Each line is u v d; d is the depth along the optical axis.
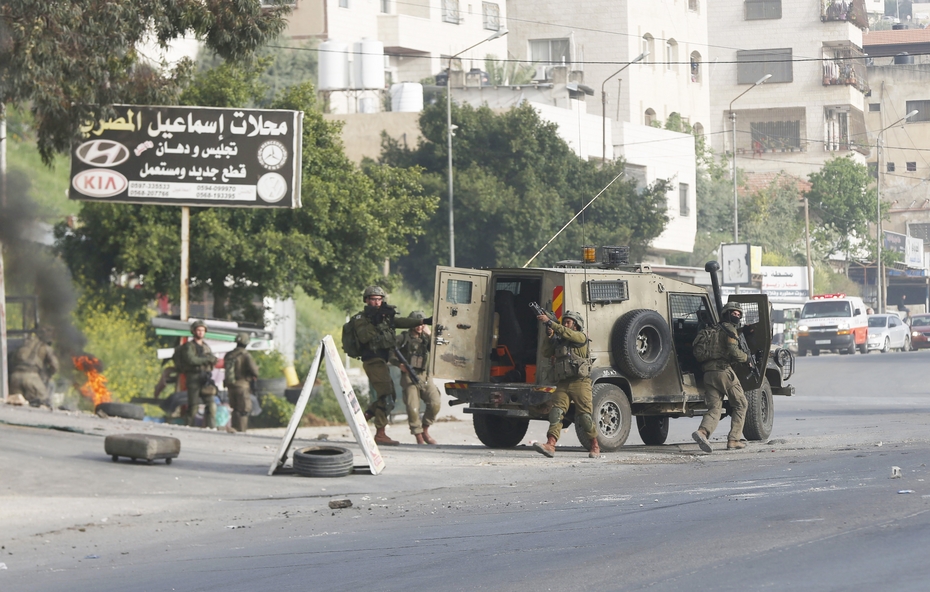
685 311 32.44
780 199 162.00
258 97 59.72
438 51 136.62
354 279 59.09
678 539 15.41
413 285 99.06
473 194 96.50
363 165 102.56
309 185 56.47
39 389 39.47
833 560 13.27
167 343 53.00
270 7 37.16
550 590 12.73
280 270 55.72
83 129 46.72
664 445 33.09
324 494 23.44
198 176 47.03
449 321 30.33
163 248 54.31
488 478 25.50
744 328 31.69
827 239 171.12
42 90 32.97
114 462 25.98
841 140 196.12
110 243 54.91
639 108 157.00
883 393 56.75
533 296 31.00
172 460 27.05
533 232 97.94
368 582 13.99
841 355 96.62
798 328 103.12
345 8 124.75
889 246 181.50
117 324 52.44
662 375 31.39
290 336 67.44
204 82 57.56
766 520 16.50
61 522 19.94
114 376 50.34
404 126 107.00
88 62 33.81
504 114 101.31
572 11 156.62
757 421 32.66
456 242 97.69
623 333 29.98
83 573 15.73
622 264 31.95
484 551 15.70
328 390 52.41
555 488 23.36
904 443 29.67
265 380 50.44
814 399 53.47
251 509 21.50
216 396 39.59
